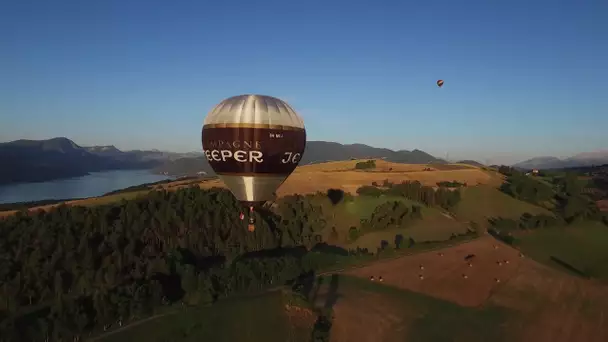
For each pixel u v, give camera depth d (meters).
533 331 43.25
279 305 46.56
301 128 35.62
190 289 48.72
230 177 35.31
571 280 56.16
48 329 40.31
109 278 51.31
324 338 39.88
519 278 56.09
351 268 58.66
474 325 43.78
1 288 44.88
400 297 49.47
